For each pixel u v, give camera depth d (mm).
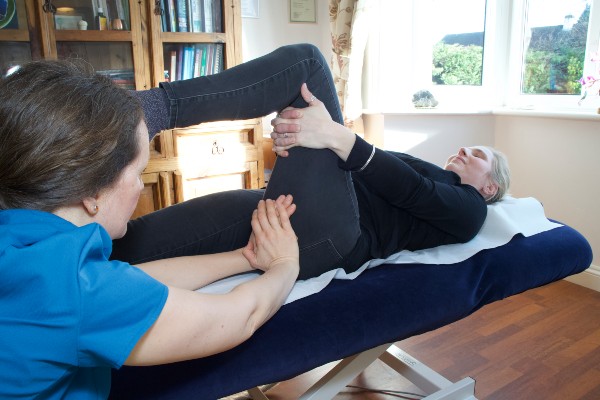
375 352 1289
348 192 1173
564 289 2469
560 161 2545
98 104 593
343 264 1252
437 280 1199
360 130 3031
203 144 2643
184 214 1245
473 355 1900
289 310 1034
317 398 1244
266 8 3234
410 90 3102
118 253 1163
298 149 1133
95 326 553
